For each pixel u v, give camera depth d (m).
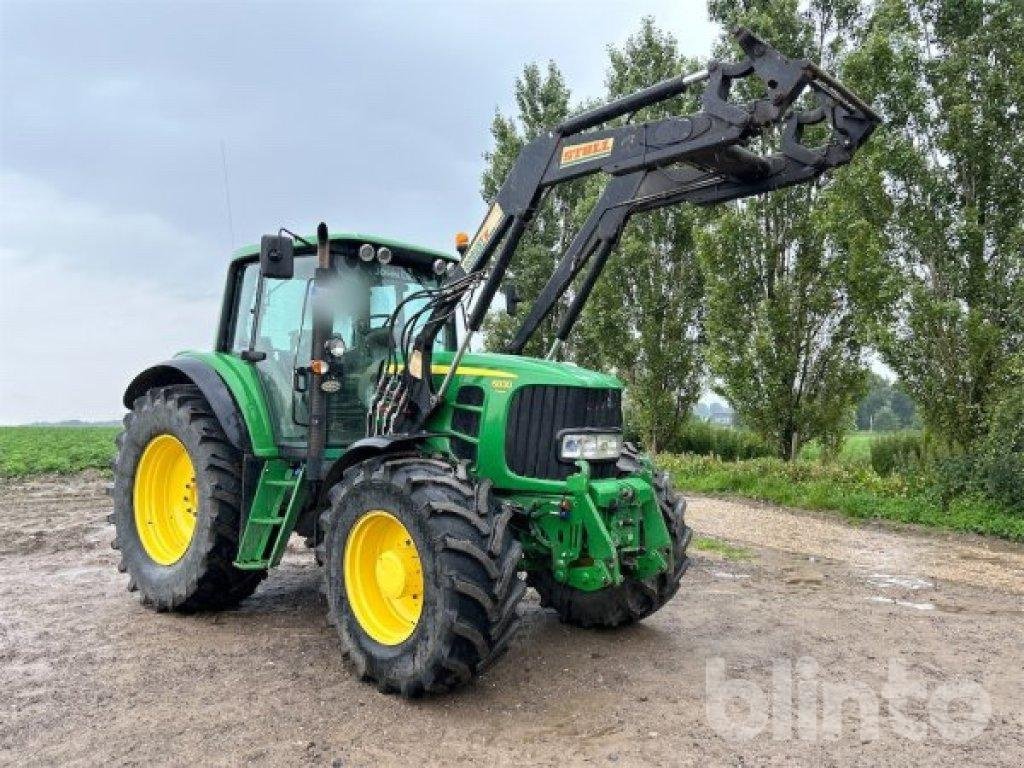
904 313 12.14
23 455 17.98
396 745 3.50
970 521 10.26
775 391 14.67
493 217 4.82
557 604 5.41
